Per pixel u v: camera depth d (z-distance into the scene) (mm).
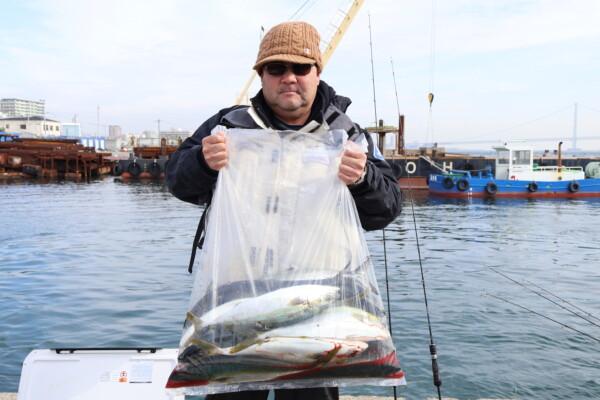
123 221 19984
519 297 8664
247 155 1818
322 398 1819
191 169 1874
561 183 30156
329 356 1680
